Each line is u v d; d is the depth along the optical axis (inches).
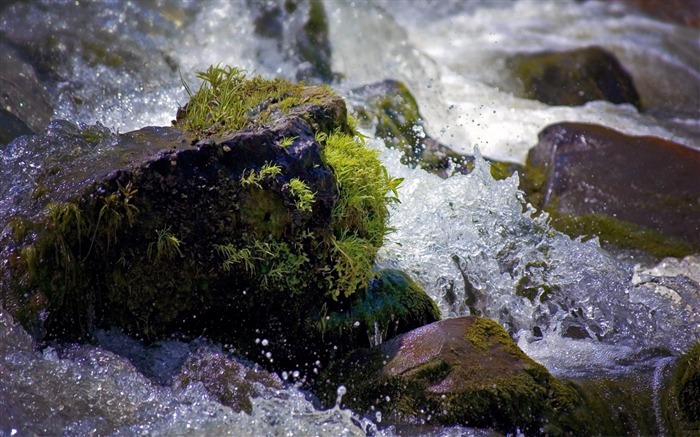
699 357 448.8
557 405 376.5
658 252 569.9
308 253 391.9
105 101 631.2
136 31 721.0
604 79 908.0
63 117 595.8
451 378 374.9
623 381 431.2
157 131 420.2
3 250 365.7
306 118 409.1
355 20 819.4
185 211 371.2
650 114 890.1
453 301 488.4
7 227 369.4
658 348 474.6
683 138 800.9
